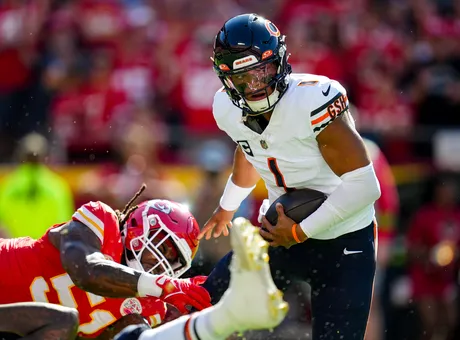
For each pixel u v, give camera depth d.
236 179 16.17
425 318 27.75
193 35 33.88
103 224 13.60
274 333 23.69
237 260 11.12
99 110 31.28
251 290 11.15
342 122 14.10
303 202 14.41
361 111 31.64
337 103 14.08
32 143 26.25
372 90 31.92
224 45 13.91
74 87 32.31
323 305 15.15
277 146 14.50
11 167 29.98
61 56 32.97
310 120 14.07
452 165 29.36
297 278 15.55
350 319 14.92
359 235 14.98
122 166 27.64
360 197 14.12
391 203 25.89
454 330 27.91
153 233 14.09
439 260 27.58
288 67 14.34
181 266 14.41
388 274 28.22
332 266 15.03
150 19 34.97
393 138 29.64
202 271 24.05
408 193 29.05
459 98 31.34
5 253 13.84
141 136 27.52
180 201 27.30
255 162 15.03
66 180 28.97
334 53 32.88
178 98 31.59
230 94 14.28
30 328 12.74
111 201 27.28
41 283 13.70
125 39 33.59
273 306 11.13
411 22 35.16
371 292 15.07
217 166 26.42
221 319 11.49
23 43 33.12
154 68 32.56
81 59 33.00
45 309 12.80
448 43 34.03
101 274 13.00
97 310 13.88
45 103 32.31
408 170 29.22
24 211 26.02
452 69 33.34
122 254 14.20
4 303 13.69
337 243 14.94
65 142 29.84
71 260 13.13
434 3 36.19
